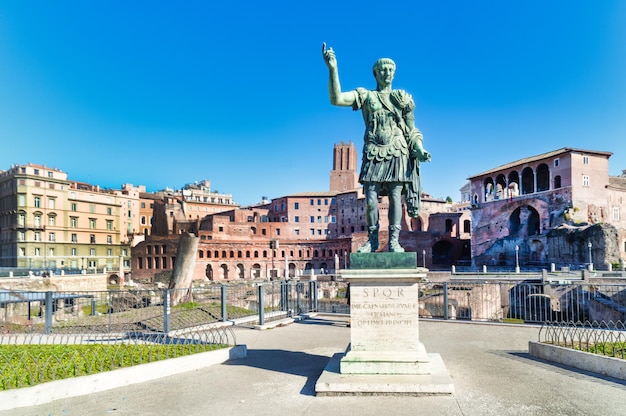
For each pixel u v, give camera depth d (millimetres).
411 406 7680
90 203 106125
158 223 118250
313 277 45156
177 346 11883
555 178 73438
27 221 93375
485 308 37625
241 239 112375
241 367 10781
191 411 7770
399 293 8953
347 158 160875
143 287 73938
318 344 13805
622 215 73938
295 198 126250
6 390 8023
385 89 9992
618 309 32250
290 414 7457
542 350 11320
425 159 9703
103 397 8602
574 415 7234
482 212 85062
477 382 9133
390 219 9844
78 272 66000
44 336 15273
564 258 66688
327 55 9438
